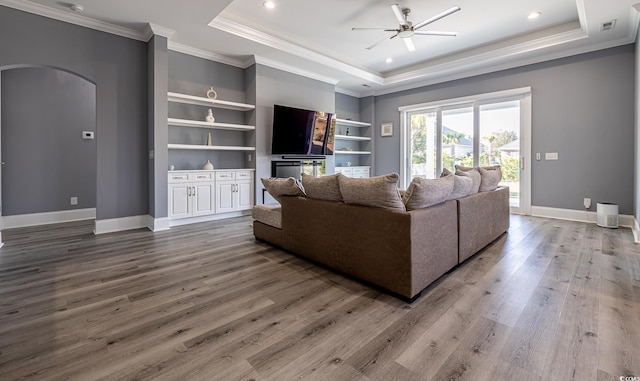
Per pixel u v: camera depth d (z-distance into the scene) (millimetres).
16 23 3336
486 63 5383
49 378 1310
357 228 2334
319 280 2426
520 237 3732
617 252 3066
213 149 5102
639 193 3584
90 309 1933
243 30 4371
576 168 4754
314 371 1354
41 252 3141
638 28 3742
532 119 5160
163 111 4168
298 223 2932
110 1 3385
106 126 3979
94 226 4453
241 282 2381
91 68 3834
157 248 3305
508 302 2018
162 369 1367
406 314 1871
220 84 5211
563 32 4418
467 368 1366
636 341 1551
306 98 5969
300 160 6012
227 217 5066
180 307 1965
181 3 3449
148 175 4344
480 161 5859
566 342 1555
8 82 4422
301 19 4266
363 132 7801
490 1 3756
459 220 2639
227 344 1561
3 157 4387
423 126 6848
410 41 4160
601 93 4492
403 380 1294
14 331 1677
